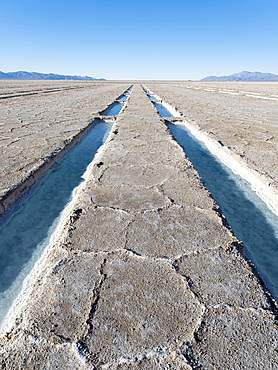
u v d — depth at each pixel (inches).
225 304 63.4
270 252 95.2
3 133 243.9
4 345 55.4
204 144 241.9
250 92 864.9
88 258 79.0
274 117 344.2
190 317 59.8
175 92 893.8
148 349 52.7
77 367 49.8
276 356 51.7
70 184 150.2
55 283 70.1
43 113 371.2
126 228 93.7
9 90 967.6
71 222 98.0
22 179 136.4
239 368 49.4
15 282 80.0
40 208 122.2
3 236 102.0
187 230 92.6
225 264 77.0
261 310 62.2
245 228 109.4
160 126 281.4
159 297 65.1
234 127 279.4
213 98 649.0
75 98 623.8
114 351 52.4
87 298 65.0
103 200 114.6
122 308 62.0
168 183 133.0
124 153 185.5
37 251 93.4
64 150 200.7
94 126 313.0
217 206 110.5
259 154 185.9
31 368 49.9
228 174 168.9
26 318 60.4
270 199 129.8
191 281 70.2
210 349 52.8
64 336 55.7
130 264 76.4
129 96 700.7
